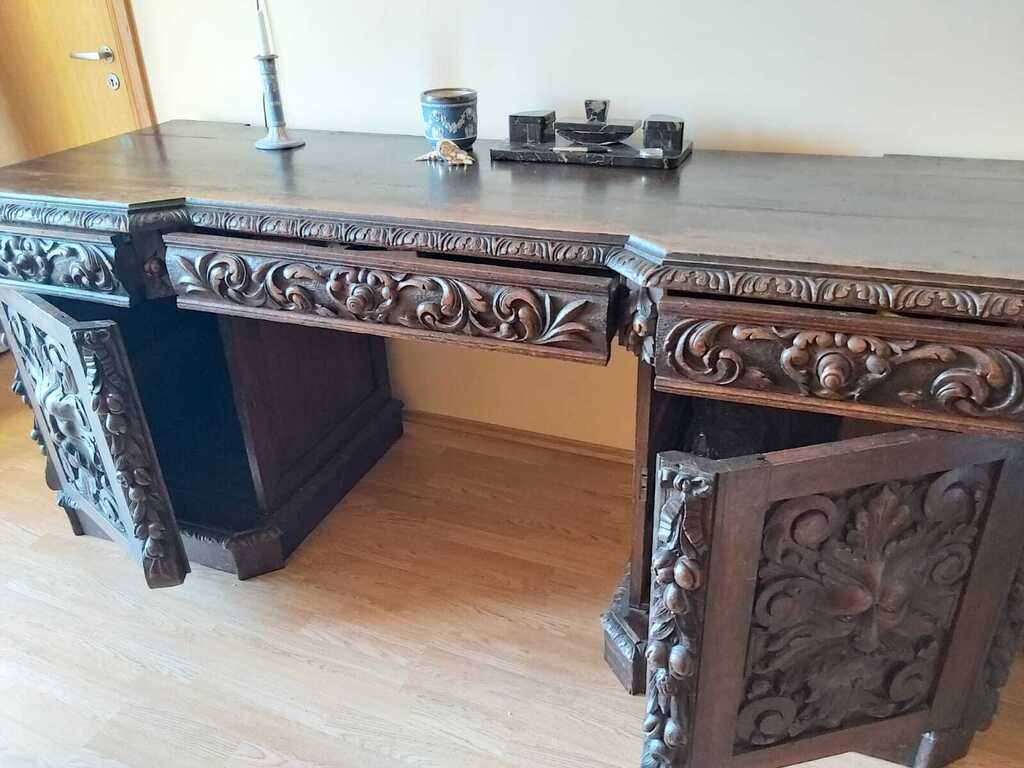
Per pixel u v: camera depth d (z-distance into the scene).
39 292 1.36
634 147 1.39
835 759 1.25
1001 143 1.33
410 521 1.77
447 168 1.38
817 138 1.42
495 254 1.06
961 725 1.17
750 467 0.89
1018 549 1.00
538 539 1.70
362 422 1.93
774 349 0.92
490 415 2.02
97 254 1.25
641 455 1.22
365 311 1.15
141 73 1.88
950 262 0.88
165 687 1.39
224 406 1.95
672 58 1.45
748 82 1.42
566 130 1.38
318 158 1.49
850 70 1.36
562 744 1.27
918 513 0.98
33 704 1.36
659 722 1.06
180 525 1.62
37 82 2.00
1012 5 1.23
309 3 1.66
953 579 1.03
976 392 0.86
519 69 1.57
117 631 1.50
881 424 1.30
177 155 1.53
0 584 1.61
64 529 1.77
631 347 1.06
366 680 1.39
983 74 1.29
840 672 1.08
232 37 1.75
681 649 0.99
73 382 1.33
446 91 1.49
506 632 1.48
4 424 2.16
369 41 1.65
